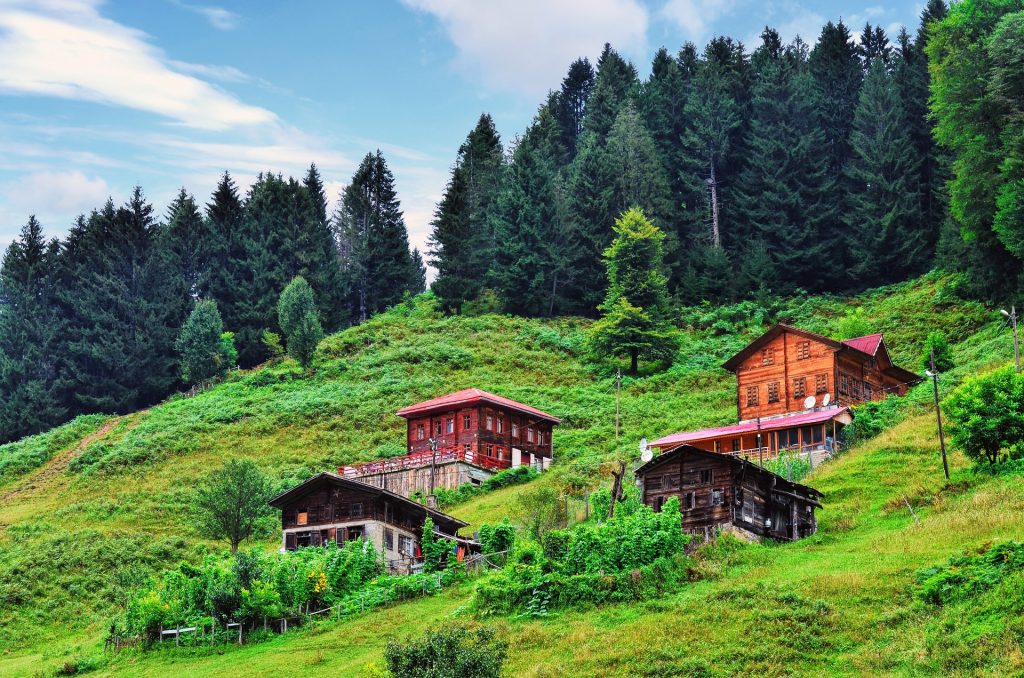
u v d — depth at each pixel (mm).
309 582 63094
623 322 129125
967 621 45281
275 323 159875
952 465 69750
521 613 55438
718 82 167000
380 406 122562
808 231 147875
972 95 113375
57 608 76312
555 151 186625
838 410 84125
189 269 167875
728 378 120188
